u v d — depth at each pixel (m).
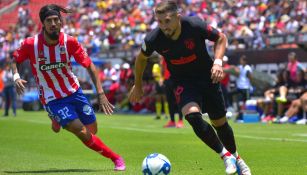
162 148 28.12
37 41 19.75
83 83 69.38
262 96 53.22
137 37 72.44
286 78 46.03
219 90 16.92
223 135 17.34
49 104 19.95
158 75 52.31
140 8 82.94
